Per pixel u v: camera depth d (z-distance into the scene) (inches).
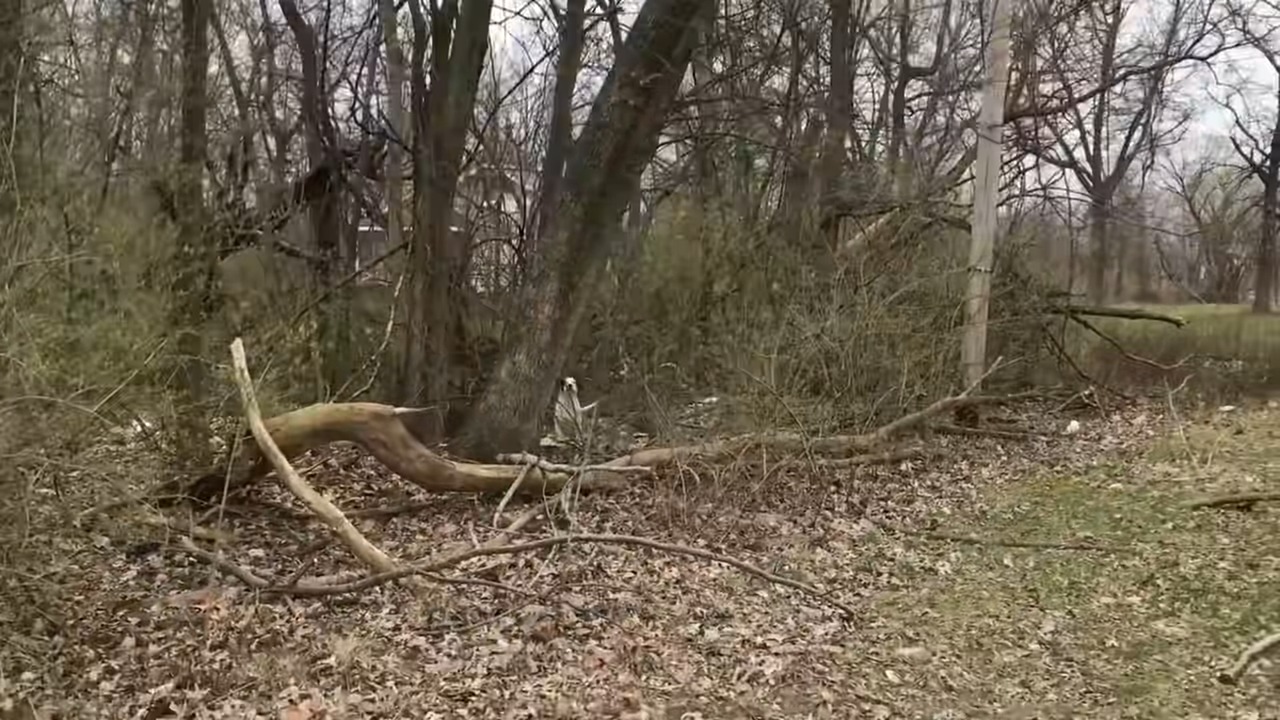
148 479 258.1
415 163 386.6
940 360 449.4
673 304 418.3
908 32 641.0
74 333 239.0
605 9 440.8
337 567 261.3
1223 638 226.5
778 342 387.5
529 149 431.2
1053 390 550.0
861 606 251.8
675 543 293.4
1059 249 658.8
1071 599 255.9
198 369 300.7
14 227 235.1
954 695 199.3
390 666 197.6
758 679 200.1
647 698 188.1
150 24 336.2
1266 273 1072.2
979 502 361.4
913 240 475.5
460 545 281.4
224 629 209.6
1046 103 630.5
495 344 384.8
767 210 474.9
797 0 482.3
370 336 388.5
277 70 422.6
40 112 276.2
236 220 352.5
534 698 184.4
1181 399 562.9
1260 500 331.3
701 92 444.8
